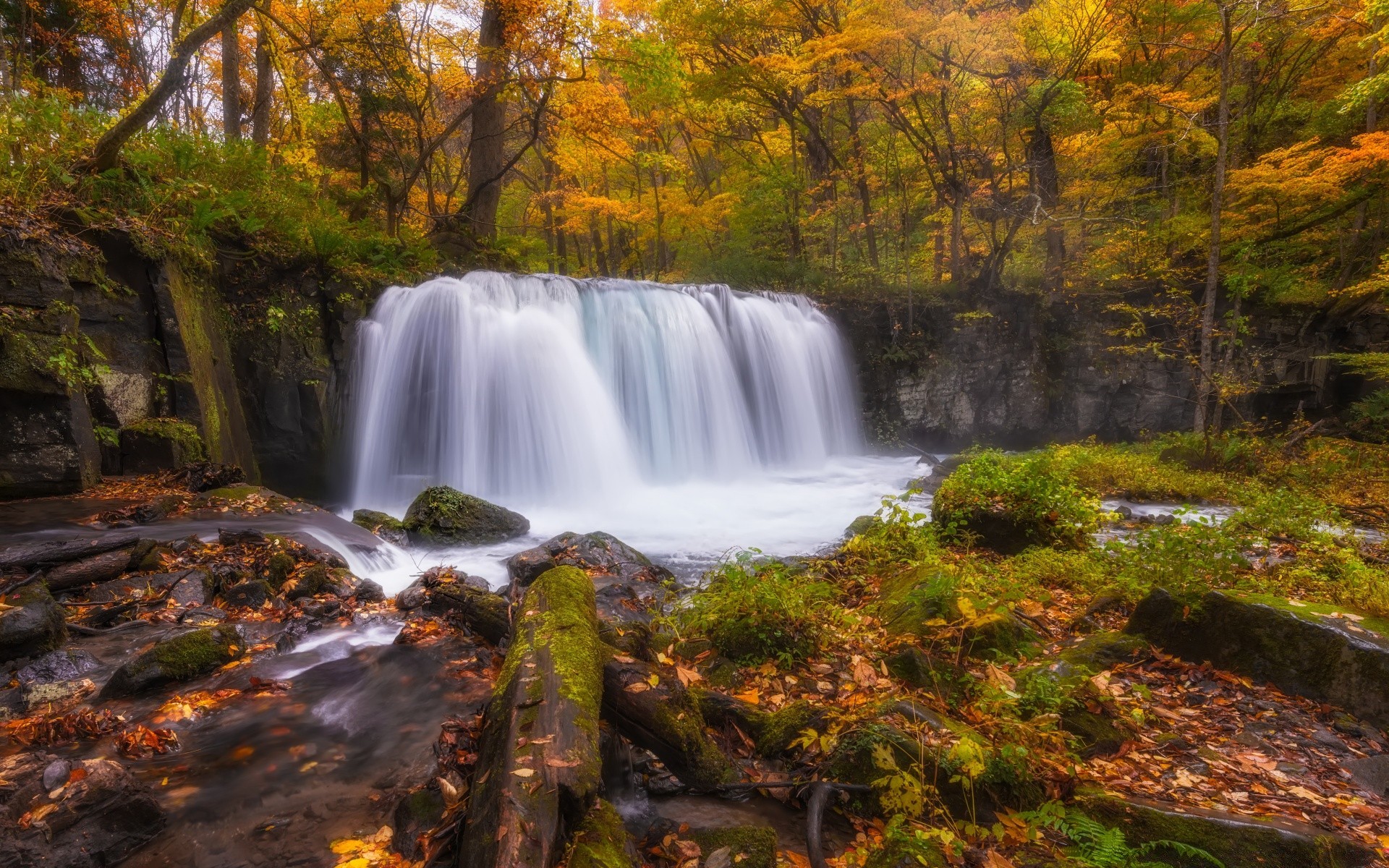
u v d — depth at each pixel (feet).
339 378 39.29
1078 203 70.64
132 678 14.38
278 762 12.07
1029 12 58.70
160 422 29.27
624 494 45.55
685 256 85.56
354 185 64.69
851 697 14.02
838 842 10.11
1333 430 66.03
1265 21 55.83
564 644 12.04
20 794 9.62
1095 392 70.44
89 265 27.43
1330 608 16.07
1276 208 61.77
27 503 24.40
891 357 65.57
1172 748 12.80
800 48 64.03
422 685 15.08
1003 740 11.74
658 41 58.23
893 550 26.21
